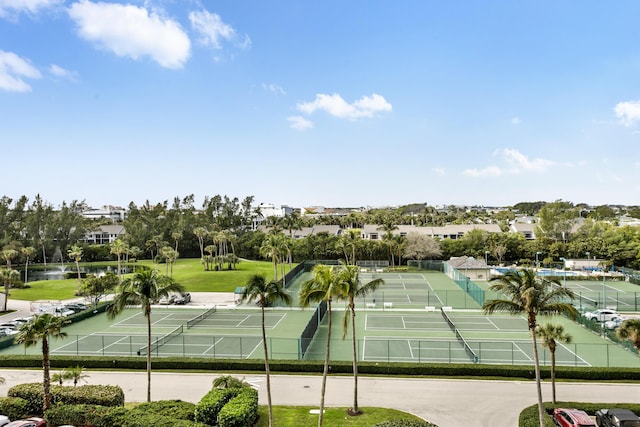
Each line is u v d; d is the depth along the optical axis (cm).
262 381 3547
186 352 4362
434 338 4812
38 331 2734
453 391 3303
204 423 2622
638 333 2864
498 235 12225
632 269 10275
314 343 4641
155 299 2984
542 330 2973
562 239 13088
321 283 2719
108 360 3931
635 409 2816
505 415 2891
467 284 7519
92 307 6506
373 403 3097
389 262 11856
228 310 6638
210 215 17075
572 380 3478
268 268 11519
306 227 17075
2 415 2795
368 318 5875
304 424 2747
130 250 12612
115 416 2620
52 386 3097
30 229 13188
